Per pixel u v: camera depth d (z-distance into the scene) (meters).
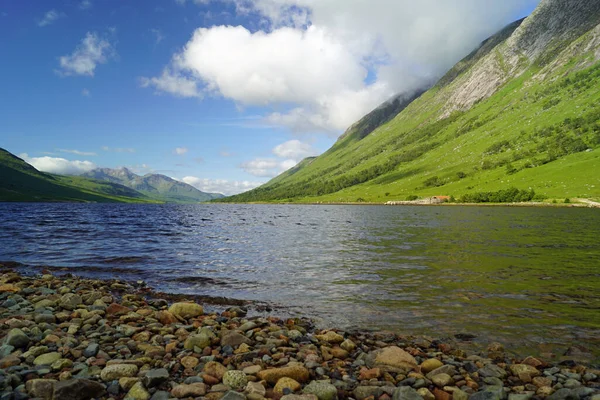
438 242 38.25
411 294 17.75
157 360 9.73
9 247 33.28
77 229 51.66
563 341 11.95
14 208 142.75
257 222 75.69
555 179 181.12
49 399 7.36
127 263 26.00
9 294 16.58
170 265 25.36
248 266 25.05
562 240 39.41
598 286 19.14
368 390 8.20
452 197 199.25
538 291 18.17
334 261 26.94
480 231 50.62
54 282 19.42
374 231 52.03
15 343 10.36
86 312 13.95
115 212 122.88
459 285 19.50
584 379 9.13
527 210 121.50
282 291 18.53
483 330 12.98
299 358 10.20
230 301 16.89
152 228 55.97
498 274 22.19
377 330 13.09
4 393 7.34
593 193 151.12
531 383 9.02
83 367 8.99
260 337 11.71
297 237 44.41
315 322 13.99
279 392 8.03
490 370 9.61
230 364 9.73
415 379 8.99
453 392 8.25
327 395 7.88
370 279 21.03
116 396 7.82
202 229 55.91
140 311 14.51
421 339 12.20
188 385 8.03
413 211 130.62
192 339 10.98
